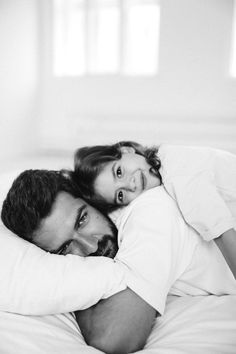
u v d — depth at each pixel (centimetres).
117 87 260
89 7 268
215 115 234
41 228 70
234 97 229
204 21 226
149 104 252
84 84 271
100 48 274
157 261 61
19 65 258
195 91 237
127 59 262
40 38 277
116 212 83
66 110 279
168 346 56
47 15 274
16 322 60
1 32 238
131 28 260
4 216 76
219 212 68
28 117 272
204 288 72
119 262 63
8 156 251
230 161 85
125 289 60
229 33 222
